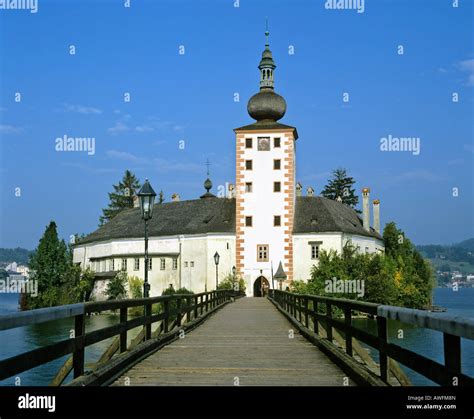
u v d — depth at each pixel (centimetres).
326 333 1709
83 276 8788
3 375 664
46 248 9019
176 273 8100
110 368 1141
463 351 3022
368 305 1010
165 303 1948
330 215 7738
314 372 1319
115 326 1188
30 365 738
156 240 8319
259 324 2761
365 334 1066
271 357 1566
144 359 1495
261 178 7544
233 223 7900
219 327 2589
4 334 4097
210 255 7775
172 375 1277
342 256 7162
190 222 8275
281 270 7406
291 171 7519
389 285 6869
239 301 5578
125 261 8494
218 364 1438
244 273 7481
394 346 846
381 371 940
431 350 2958
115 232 8900
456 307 11250
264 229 7500
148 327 1647
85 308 974
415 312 703
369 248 8356
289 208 7481
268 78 8044
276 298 4584
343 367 1303
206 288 7731
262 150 7569
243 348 1775
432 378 672
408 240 9256
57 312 802
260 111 7844
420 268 9031
